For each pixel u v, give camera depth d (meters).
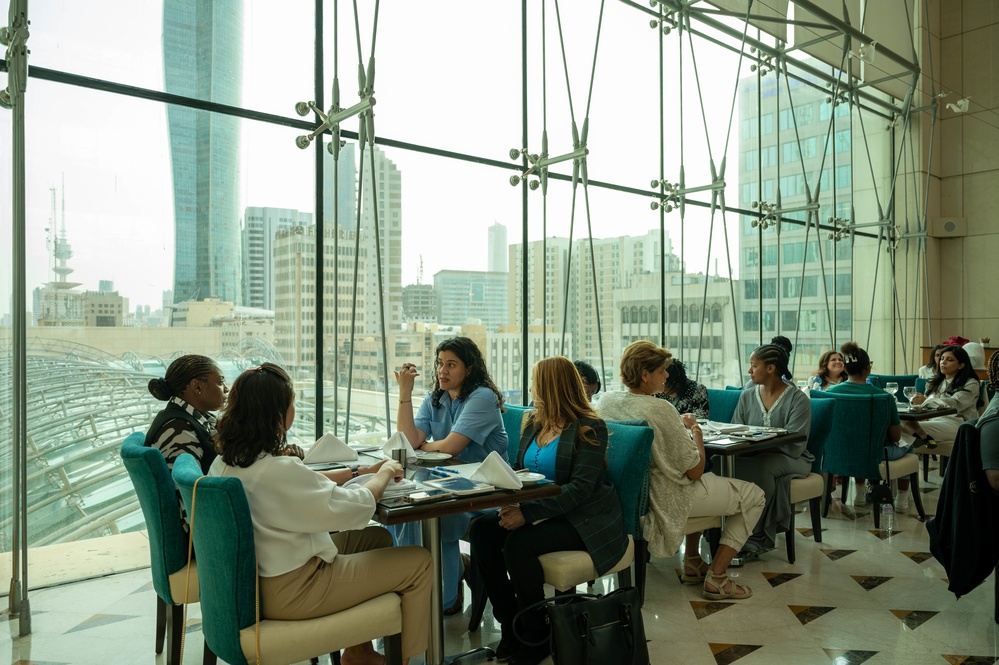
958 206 9.30
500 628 3.06
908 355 9.05
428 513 2.19
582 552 2.68
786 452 4.09
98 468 3.68
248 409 2.04
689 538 3.62
